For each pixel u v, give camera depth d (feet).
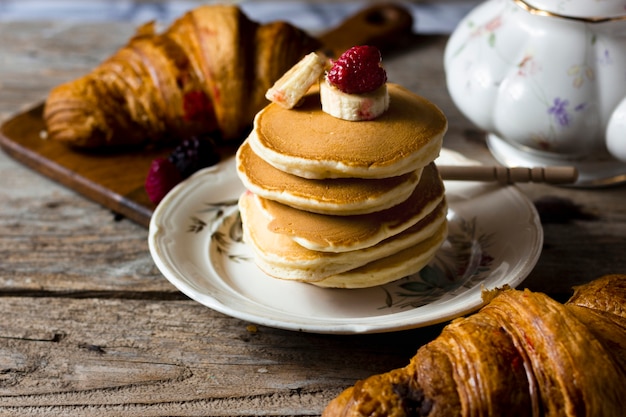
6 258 2.07
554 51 2.09
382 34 2.82
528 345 1.56
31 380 1.79
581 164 2.22
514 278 1.85
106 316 1.92
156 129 2.38
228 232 2.04
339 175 1.78
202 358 1.83
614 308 1.70
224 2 3.99
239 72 2.36
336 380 1.78
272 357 1.82
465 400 1.54
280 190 1.80
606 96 2.07
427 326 1.87
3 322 1.91
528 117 2.12
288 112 1.85
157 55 2.37
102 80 2.37
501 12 2.19
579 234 2.09
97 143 2.36
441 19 3.88
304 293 1.89
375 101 1.81
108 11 4.08
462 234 2.03
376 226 1.82
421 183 1.89
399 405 1.57
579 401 1.52
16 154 2.40
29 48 2.92
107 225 2.18
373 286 1.90
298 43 2.45
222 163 2.18
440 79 2.69
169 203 2.06
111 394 1.76
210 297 1.81
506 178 2.08
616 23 2.06
